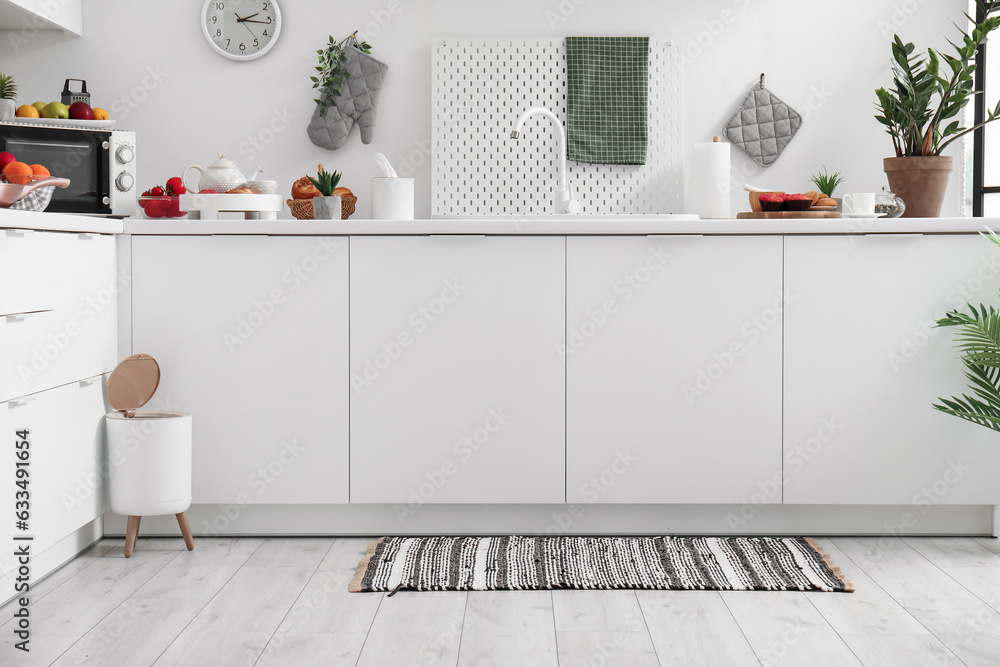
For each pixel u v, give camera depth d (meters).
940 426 2.36
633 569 2.14
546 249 2.34
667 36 2.92
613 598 1.96
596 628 1.79
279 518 2.44
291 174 2.95
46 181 2.10
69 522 2.13
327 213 2.57
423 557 2.23
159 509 2.25
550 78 2.92
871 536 2.43
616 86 2.92
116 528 2.43
